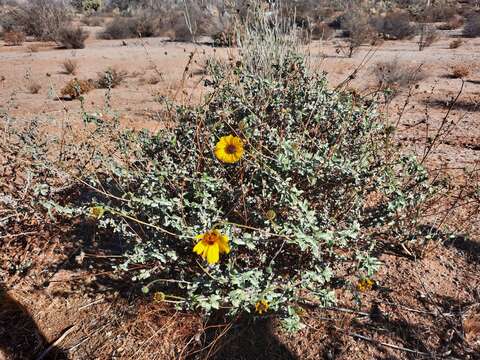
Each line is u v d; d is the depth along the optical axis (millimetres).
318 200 2732
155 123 6398
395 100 8734
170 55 16344
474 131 5883
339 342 2357
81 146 3752
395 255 2984
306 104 2975
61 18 25891
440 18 27656
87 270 3023
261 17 4422
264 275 2377
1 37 26438
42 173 3600
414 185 2770
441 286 2695
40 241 3336
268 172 2498
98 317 2633
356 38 17047
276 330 2441
